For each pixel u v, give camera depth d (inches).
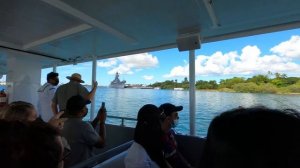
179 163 98.2
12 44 177.9
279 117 14.3
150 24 121.3
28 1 99.0
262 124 14.1
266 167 13.2
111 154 77.6
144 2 94.7
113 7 100.0
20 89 214.5
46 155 21.9
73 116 75.4
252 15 106.3
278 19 111.1
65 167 69.3
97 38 151.4
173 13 106.1
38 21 124.8
